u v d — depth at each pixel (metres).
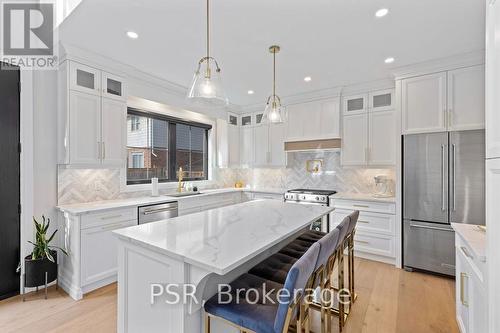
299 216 2.15
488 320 1.18
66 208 2.57
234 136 5.08
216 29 2.24
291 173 4.86
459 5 1.88
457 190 2.79
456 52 2.68
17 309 2.23
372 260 3.44
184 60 2.90
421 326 2.02
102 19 2.10
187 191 4.18
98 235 2.57
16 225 2.49
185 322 1.27
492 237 1.13
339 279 2.11
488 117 1.18
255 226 1.81
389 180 3.82
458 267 1.95
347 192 4.16
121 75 3.07
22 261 2.48
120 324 1.58
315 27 2.20
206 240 1.47
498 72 1.08
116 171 3.31
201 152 4.91
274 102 2.49
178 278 1.29
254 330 1.17
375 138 3.62
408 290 2.61
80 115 2.67
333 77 3.45
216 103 1.95
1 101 2.39
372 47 2.57
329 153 4.42
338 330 1.98
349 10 1.96
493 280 1.13
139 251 1.49
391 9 1.94
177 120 4.34
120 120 3.06
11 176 2.46
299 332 1.29
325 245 1.45
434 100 2.94
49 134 2.68
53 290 2.57
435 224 2.92
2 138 2.40
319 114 4.10
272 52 2.68
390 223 3.27
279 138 4.61
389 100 3.53
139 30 2.27
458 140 2.79
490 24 1.16
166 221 1.96
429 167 2.96
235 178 5.50
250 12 1.99
